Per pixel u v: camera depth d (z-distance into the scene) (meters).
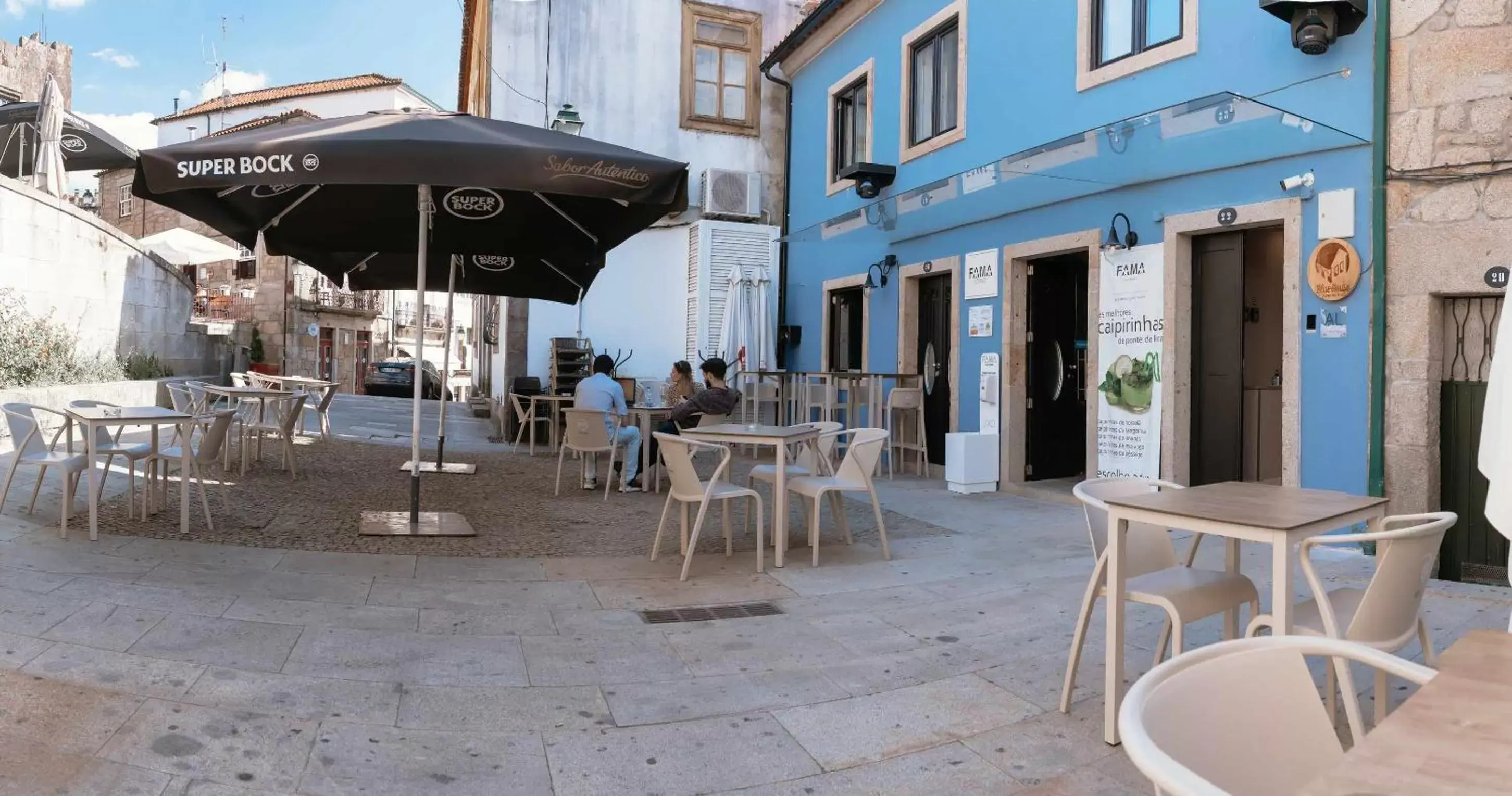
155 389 12.99
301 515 7.06
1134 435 7.97
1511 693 1.43
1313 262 6.44
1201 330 7.71
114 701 3.29
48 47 25.02
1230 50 7.09
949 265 10.43
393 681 3.74
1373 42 6.11
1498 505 2.10
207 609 4.45
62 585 4.61
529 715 3.48
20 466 8.49
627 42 14.59
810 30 13.10
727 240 14.09
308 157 5.18
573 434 8.76
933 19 10.69
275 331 32.34
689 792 2.94
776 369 13.98
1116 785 2.96
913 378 11.06
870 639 4.46
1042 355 9.80
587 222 7.77
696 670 4.02
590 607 4.93
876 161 11.95
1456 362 5.92
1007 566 6.01
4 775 2.73
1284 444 6.62
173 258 18.61
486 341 19.52
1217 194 7.23
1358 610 2.78
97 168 16.86
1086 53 8.40
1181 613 3.26
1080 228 8.58
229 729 3.18
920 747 3.27
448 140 5.35
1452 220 5.73
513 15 14.23
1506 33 5.52
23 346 10.66
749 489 5.90
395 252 8.55
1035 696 3.74
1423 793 1.07
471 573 5.55
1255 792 1.45
